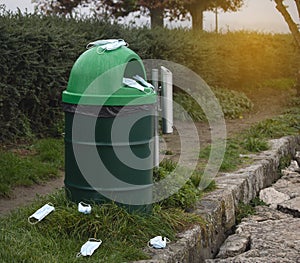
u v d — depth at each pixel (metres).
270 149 8.84
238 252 5.22
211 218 5.27
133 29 12.04
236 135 10.09
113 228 4.36
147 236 4.41
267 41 18.36
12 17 8.72
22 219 4.63
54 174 7.12
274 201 7.04
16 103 8.52
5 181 6.51
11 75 8.32
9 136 8.52
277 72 18.44
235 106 13.12
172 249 4.32
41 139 8.85
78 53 9.59
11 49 8.19
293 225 5.87
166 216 4.77
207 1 18.72
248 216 6.31
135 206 4.55
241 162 7.80
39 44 8.72
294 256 4.95
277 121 10.91
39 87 8.84
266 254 5.02
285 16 14.23
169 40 12.55
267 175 7.91
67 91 4.58
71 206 4.63
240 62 16.05
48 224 4.45
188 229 4.77
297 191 7.46
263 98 15.80
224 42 15.62
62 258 4.01
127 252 4.14
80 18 10.80
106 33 10.80
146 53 11.62
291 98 15.05
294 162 9.48
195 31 15.81
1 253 3.88
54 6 18.11
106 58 4.46
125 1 18.64
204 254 4.98
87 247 4.12
